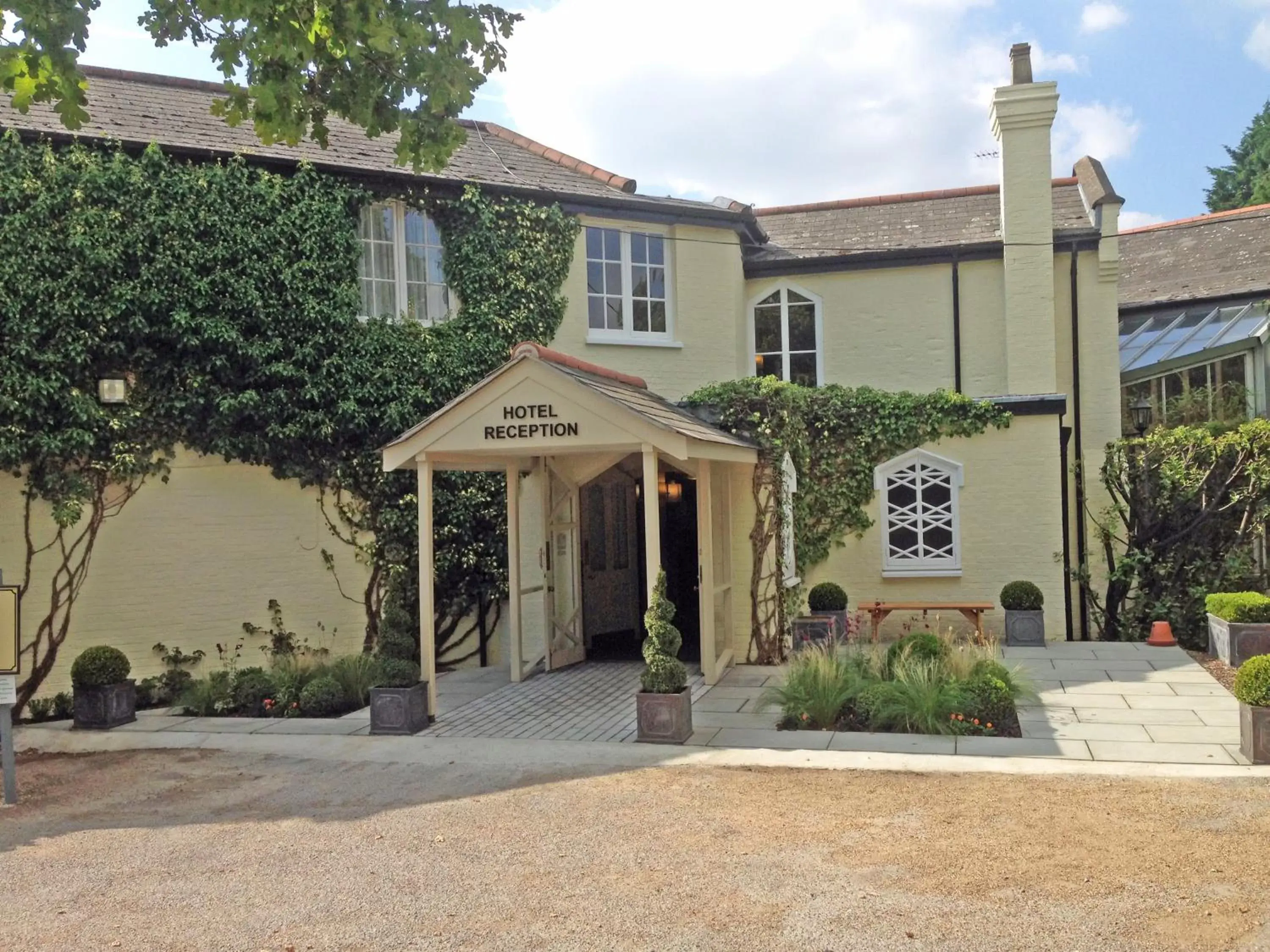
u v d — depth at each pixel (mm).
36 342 10719
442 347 12891
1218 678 10648
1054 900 4980
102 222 10984
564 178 14820
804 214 18281
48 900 5555
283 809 7164
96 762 8867
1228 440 13781
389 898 5387
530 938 4812
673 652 8719
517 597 11570
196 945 4887
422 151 8234
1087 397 15352
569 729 9180
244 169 11859
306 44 7199
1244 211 22172
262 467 12195
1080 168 17281
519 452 9742
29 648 11055
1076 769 7293
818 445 14477
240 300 11617
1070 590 14266
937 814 6414
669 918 4969
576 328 14141
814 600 13500
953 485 14109
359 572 12656
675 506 15070
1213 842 5715
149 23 7473
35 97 7238
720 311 15266
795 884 5320
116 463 11234
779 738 8484
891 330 15820
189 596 11789
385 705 9234
